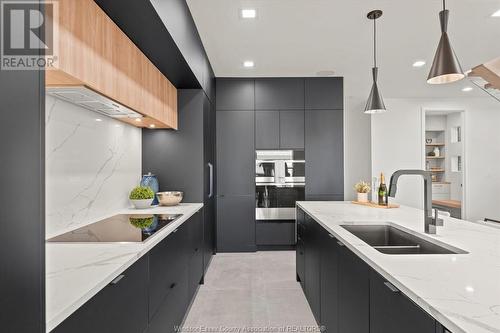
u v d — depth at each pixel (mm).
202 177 3547
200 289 3176
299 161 4668
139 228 1939
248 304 2811
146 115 2432
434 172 7082
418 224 2000
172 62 2600
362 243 1460
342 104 4676
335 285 1786
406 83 5070
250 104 4668
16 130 596
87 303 936
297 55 3801
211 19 2869
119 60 1865
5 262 575
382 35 3227
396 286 967
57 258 1267
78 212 2088
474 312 737
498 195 6164
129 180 3092
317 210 2738
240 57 3867
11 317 583
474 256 1232
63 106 1909
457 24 2980
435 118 6934
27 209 613
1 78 576
